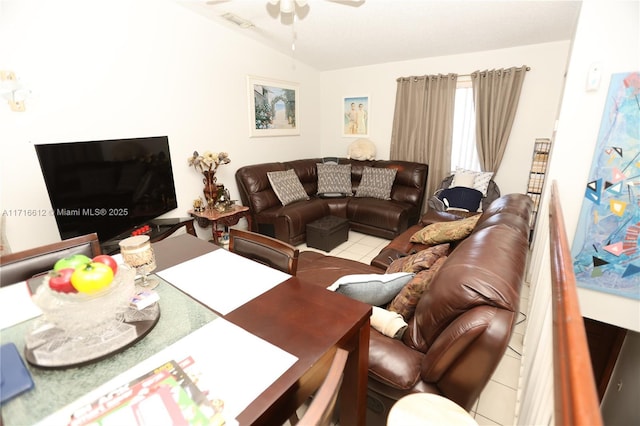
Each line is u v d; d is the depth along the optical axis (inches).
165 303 41.1
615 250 88.0
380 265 89.0
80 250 55.4
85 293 30.9
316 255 96.1
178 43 118.8
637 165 80.9
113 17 98.9
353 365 42.4
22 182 84.0
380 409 49.2
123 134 105.7
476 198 142.5
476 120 150.8
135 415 24.5
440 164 166.9
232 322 37.2
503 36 126.6
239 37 141.1
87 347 31.9
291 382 28.3
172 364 30.1
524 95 141.3
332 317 38.5
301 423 20.5
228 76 139.9
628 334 100.2
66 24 88.6
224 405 25.7
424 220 128.5
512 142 148.6
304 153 197.2
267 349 32.5
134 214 99.6
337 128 204.1
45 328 34.9
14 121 81.4
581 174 88.9
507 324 36.3
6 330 35.6
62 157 76.2
